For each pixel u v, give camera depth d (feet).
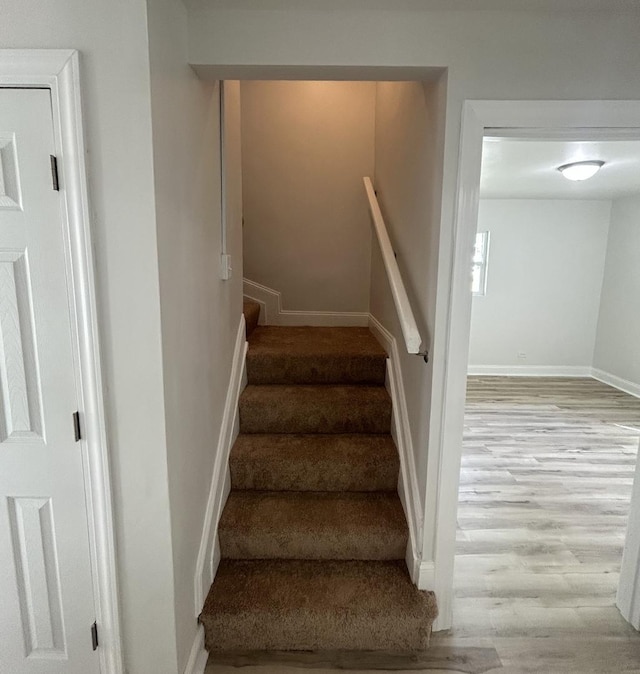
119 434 4.12
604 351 18.98
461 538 7.84
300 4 4.57
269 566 6.02
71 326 3.91
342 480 6.84
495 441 12.26
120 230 3.82
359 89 10.91
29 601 4.39
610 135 4.91
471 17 4.69
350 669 5.20
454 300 5.10
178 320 4.46
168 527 4.26
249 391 7.97
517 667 5.27
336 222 11.38
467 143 4.85
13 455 4.10
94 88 3.65
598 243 18.88
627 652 5.51
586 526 8.26
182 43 4.54
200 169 5.25
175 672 4.50
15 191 3.73
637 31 4.68
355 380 8.40
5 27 3.59
